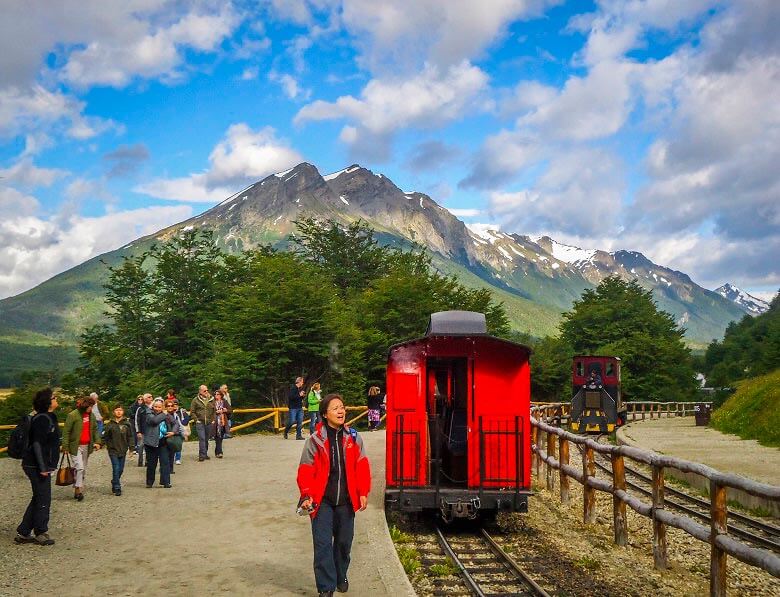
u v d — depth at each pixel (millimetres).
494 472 12289
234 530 10820
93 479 16844
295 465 18969
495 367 12469
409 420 12547
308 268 43188
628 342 63375
